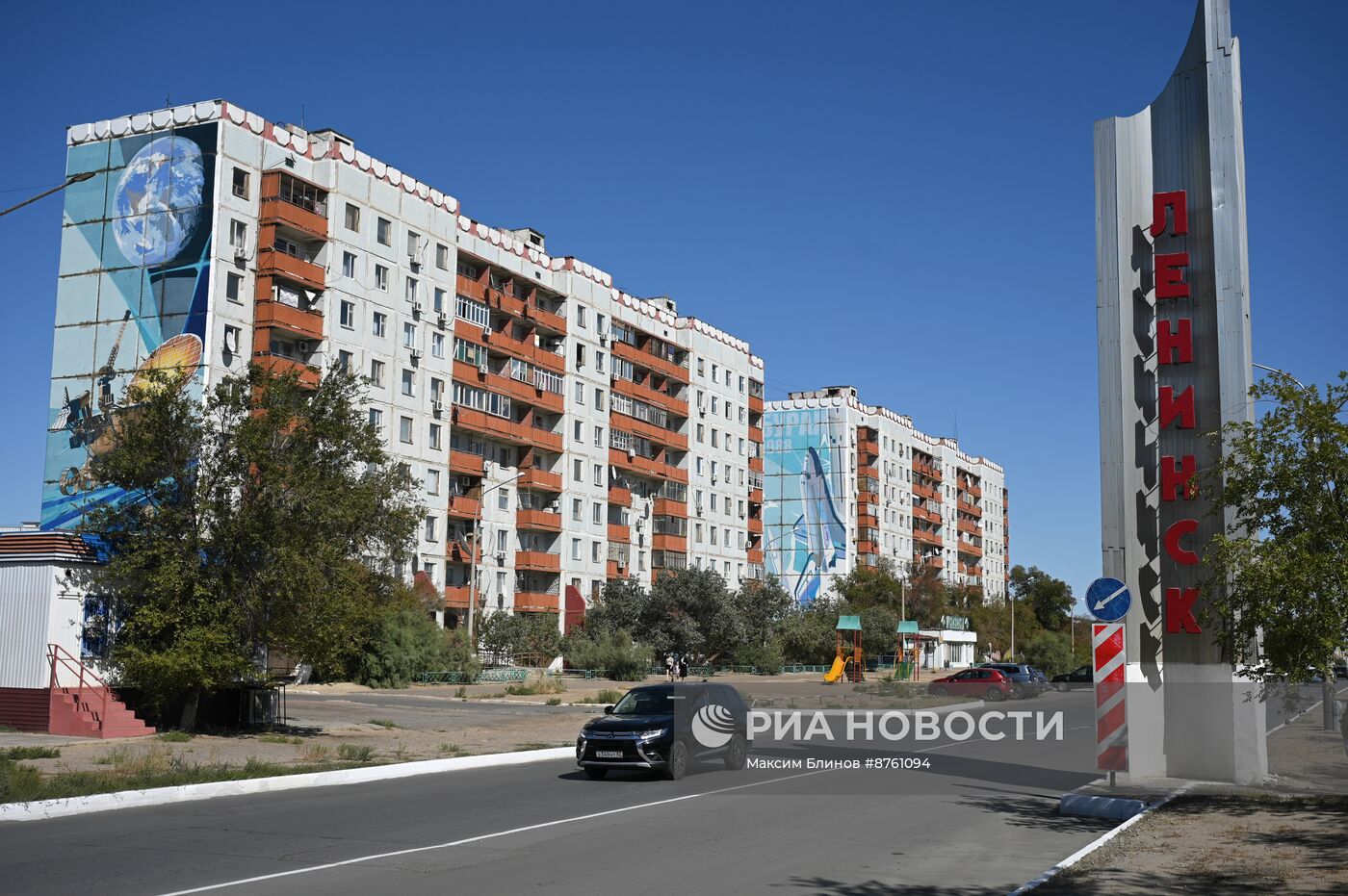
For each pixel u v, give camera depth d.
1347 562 14.13
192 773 18.31
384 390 61.66
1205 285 18.48
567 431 77.31
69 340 55.59
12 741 23.19
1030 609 133.50
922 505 136.12
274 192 55.91
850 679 71.06
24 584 25.58
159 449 26.27
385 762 21.62
